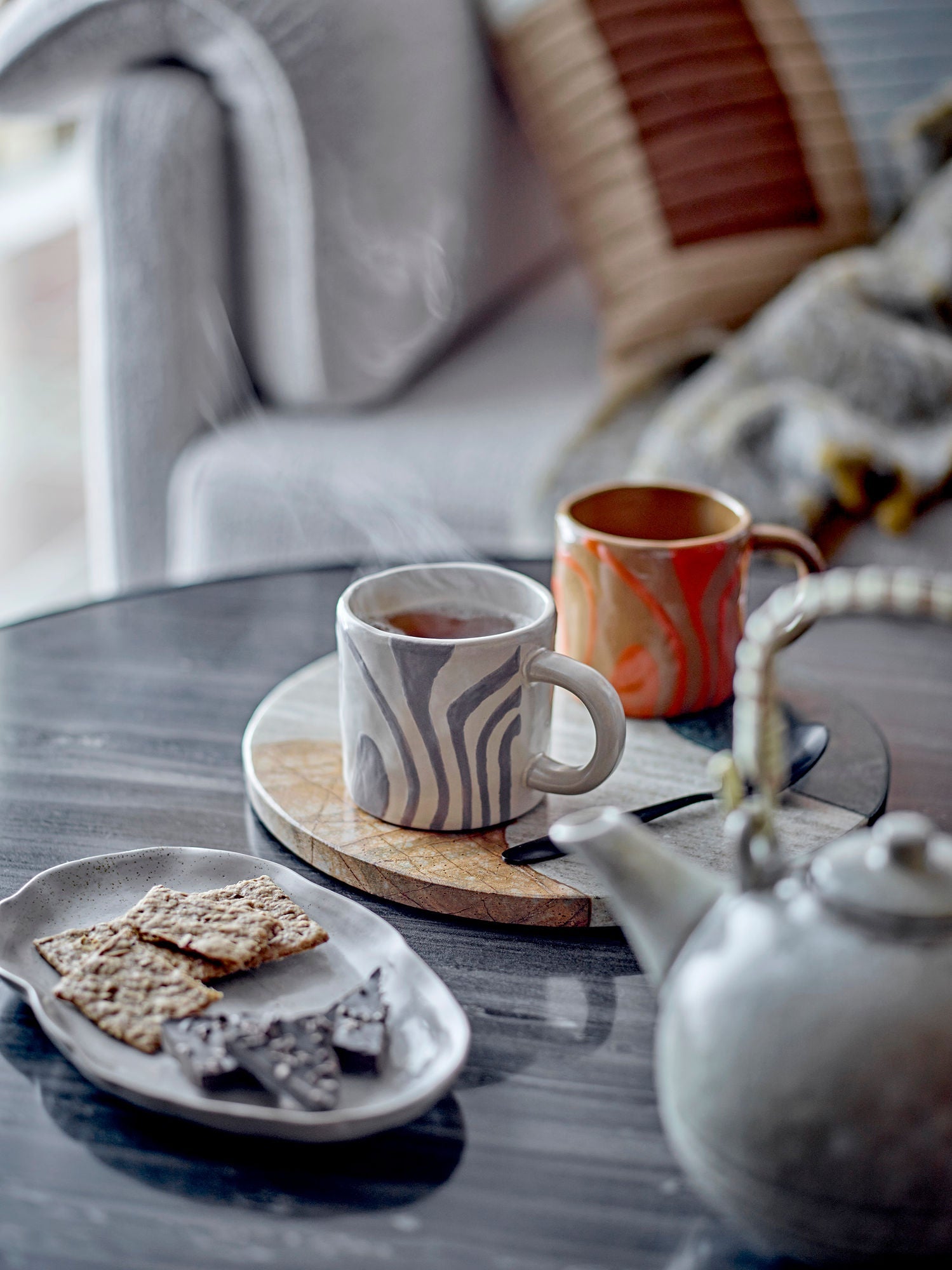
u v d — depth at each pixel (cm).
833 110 153
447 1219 61
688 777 82
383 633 75
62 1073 66
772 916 58
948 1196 56
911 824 58
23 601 212
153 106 134
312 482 138
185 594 103
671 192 148
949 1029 56
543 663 75
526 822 78
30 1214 61
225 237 144
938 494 120
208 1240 60
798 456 122
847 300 131
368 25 135
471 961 72
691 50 148
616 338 151
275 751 83
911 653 97
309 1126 61
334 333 145
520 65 157
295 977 69
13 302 340
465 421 148
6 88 134
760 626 60
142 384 144
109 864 73
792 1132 56
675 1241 61
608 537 84
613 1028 68
